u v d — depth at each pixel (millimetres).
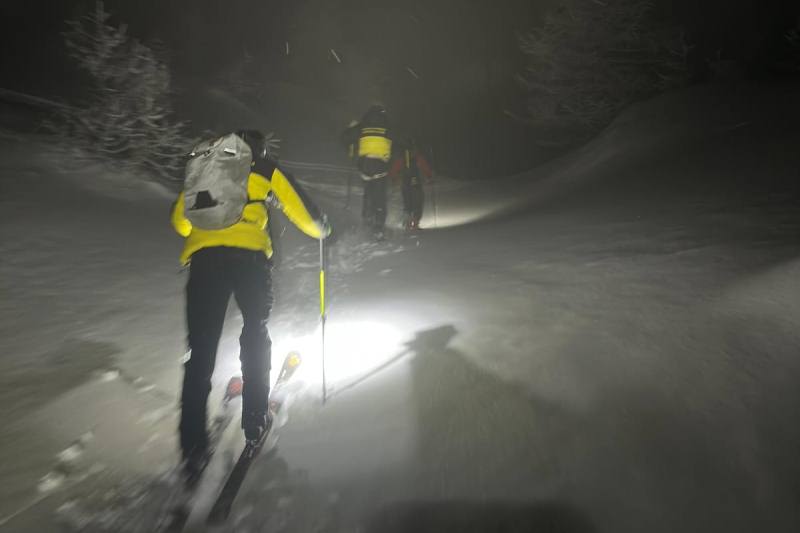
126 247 5594
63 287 4473
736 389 2430
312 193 11602
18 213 5793
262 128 16656
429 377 2936
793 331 2828
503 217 8836
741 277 3717
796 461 1971
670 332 3078
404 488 2076
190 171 2643
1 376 3143
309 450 2398
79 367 3305
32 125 8953
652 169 9031
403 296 4555
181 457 2311
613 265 4559
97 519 2041
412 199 8438
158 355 3582
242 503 2070
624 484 1981
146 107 8938
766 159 7301
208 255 2574
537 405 2537
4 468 2348
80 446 2541
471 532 1832
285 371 3057
